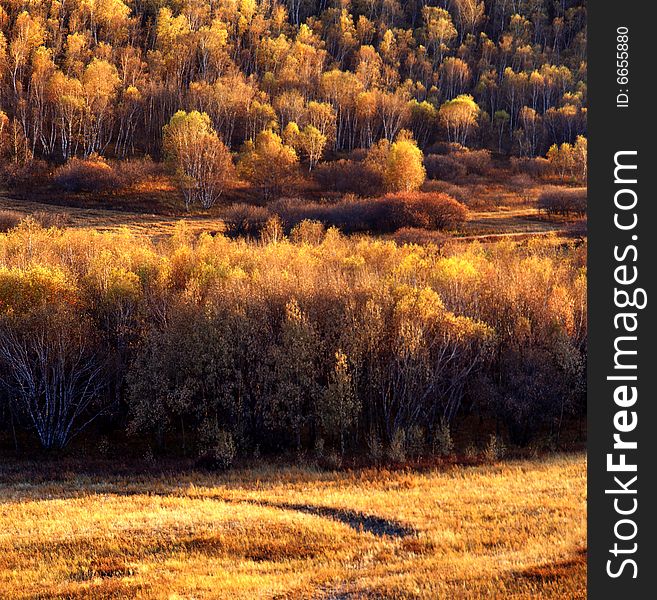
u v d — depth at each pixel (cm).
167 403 5119
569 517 2952
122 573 2597
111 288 5797
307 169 15250
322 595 2261
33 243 7512
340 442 5312
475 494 3491
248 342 5219
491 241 10125
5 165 12938
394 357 5325
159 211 12200
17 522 3222
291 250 7938
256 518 3219
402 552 2680
